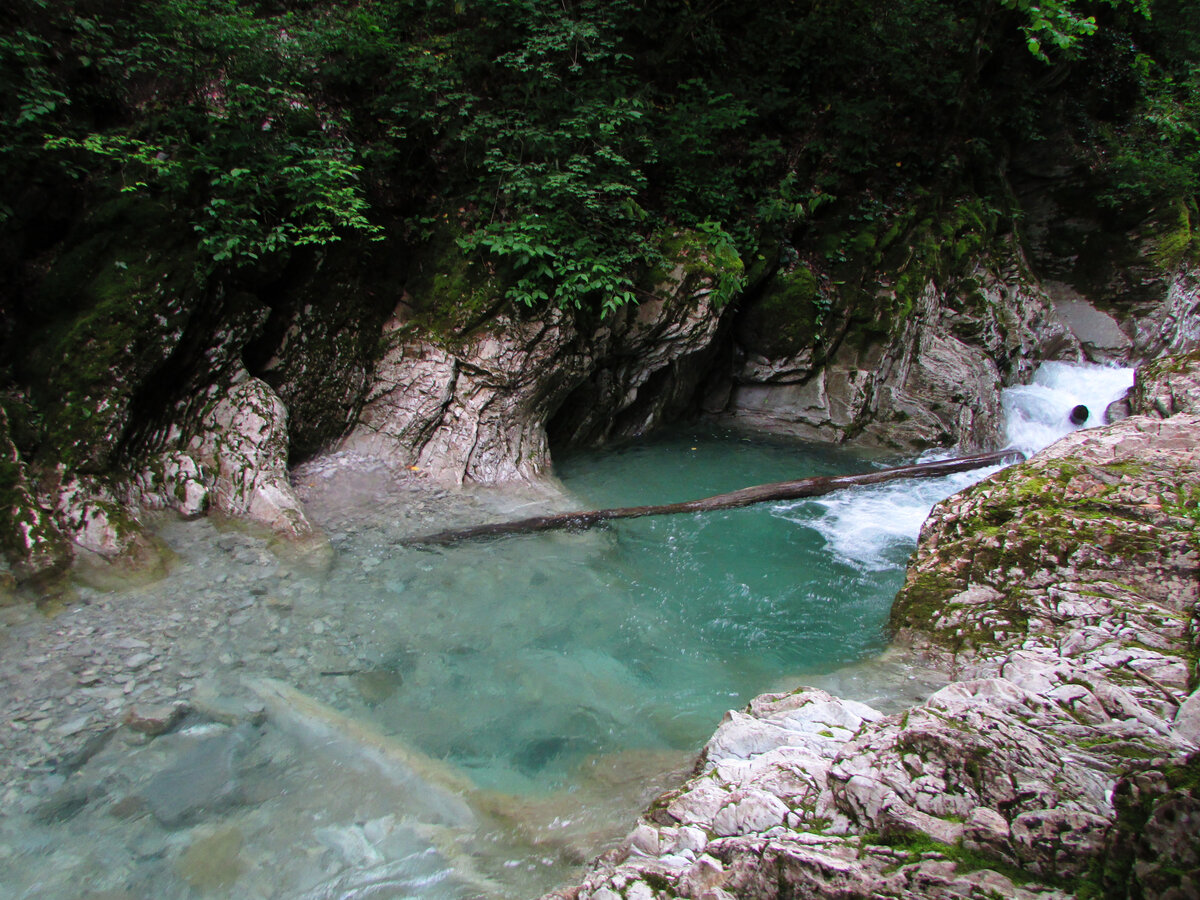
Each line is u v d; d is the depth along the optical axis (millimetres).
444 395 6723
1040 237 13211
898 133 10289
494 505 6426
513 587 5098
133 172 5465
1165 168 12203
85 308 5141
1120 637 3156
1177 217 12320
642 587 5211
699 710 3775
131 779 3197
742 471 7961
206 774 3246
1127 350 12164
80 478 4836
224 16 5852
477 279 6863
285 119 6184
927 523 4770
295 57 6422
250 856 2793
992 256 11125
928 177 10484
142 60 5672
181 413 5539
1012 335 10797
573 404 8047
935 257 9930
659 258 7539
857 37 9766
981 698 2500
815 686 3648
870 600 5086
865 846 1951
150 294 5203
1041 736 2148
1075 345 11719
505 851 2779
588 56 7191
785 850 1953
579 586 5164
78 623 4230
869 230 9773
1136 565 3678
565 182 6676
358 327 6719
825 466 8305
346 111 6848
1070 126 12930
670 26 8820
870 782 2100
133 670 3920
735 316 9312
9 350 5184
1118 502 4051
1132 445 4492
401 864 2742
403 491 6426
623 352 7832
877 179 10172
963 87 10398
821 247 9789
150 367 5195
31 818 2963
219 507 5395
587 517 6230
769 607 4965
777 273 9203
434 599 4871
